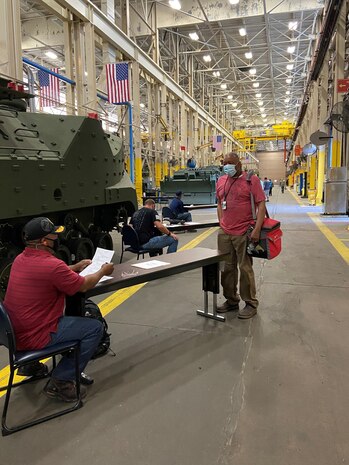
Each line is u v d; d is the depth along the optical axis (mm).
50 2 12594
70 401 2760
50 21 18031
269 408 2625
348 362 3232
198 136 30672
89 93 13828
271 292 5129
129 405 2711
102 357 3414
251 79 31797
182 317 4328
